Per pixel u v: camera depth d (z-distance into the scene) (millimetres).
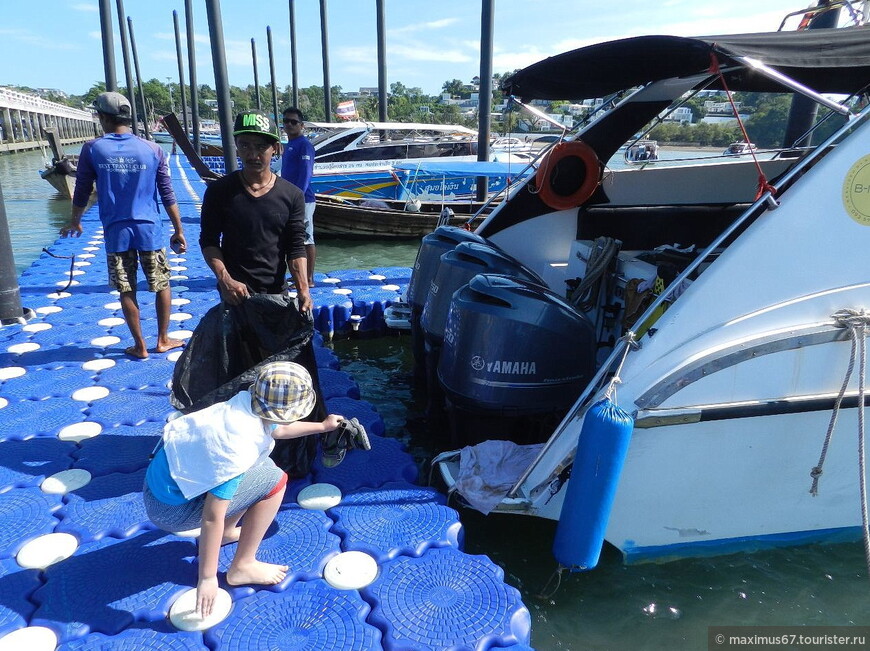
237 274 2857
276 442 3045
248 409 2127
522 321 3172
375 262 11055
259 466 2271
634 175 5086
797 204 2715
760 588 3029
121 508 2887
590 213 5051
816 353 2859
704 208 5172
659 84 4684
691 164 5164
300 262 2928
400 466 3322
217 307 2871
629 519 2969
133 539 2697
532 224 5031
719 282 2738
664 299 2805
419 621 2285
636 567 3102
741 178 5273
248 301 2799
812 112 5891
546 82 4152
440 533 2770
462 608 2350
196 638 2199
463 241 4613
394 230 12078
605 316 4117
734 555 3174
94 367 4469
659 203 5191
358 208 11633
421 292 4762
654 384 2734
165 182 4406
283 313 2828
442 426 4434
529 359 3195
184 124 30844
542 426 3465
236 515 2459
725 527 3102
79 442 3488
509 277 3520
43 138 42219
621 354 2795
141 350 4641
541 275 5129
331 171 12281
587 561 2721
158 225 4438
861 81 4094
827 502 3164
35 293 6359
